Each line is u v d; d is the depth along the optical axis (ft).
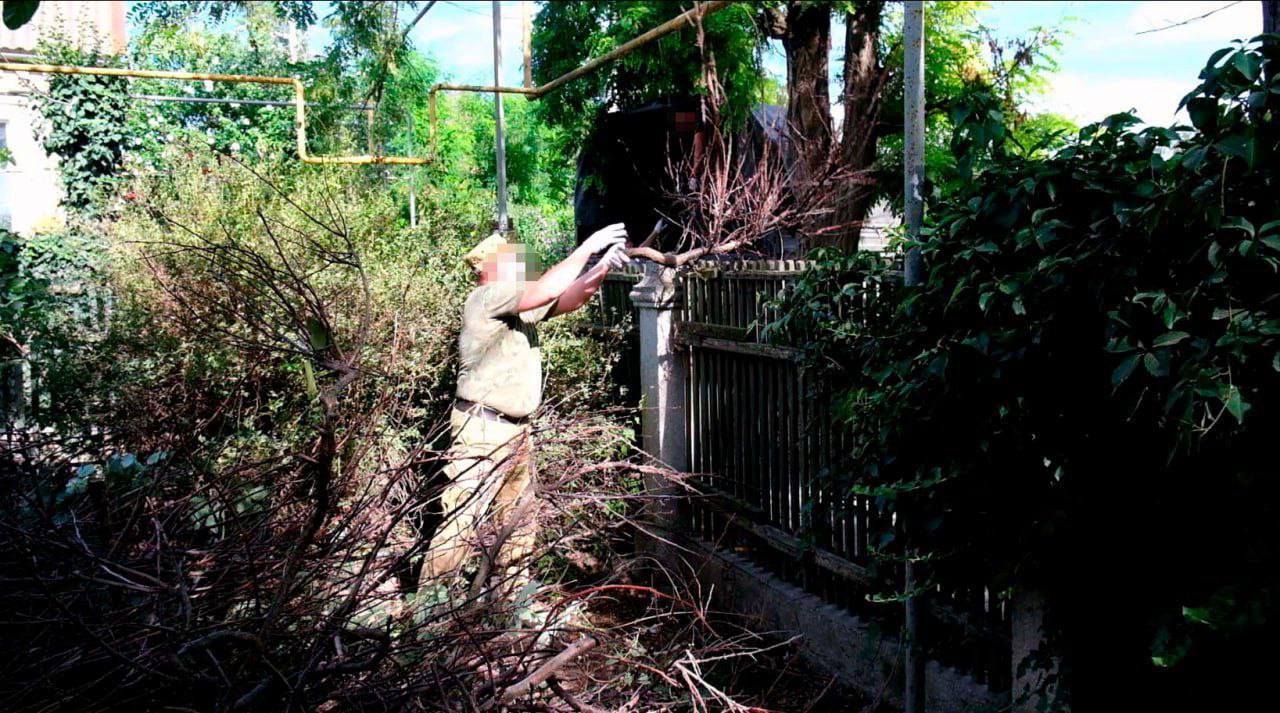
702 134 24.99
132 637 7.18
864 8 27.50
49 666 7.38
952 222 8.99
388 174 32.48
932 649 11.52
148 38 44.88
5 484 9.48
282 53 48.11
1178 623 7.30
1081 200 8.11
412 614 8.65
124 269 20.72
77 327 21.56
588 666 8.96
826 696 12.88
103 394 17.97
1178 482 7.64
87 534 9.37
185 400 14.88
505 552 10.65
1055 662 9.20
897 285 10.78
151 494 9.20
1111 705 8.55
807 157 20.81
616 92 32.04
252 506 9.64
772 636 14.57
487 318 13.80
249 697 6.82
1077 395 8.11
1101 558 8.37
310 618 8.05
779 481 14.84
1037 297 7.85
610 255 14.69
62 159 41.93
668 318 17.22
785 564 14.94
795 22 27.73
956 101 9.27
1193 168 6.66
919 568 10.45
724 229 17.94
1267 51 6.52
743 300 15.39
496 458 13.34
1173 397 6.73
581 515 13.15
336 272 17.67
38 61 30.55
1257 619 6.67
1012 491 8.77
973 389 8.74
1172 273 7.20
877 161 27.02
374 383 14.98
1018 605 9.66
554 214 64.80
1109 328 7.30
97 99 42.27
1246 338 6.48
